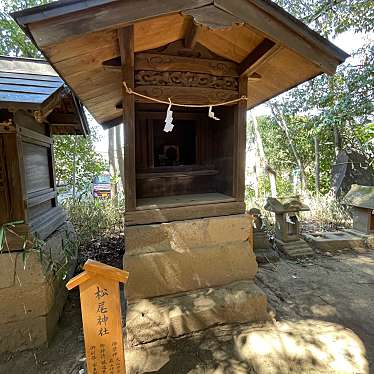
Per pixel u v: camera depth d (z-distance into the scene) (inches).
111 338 61.4
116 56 83.4
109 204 232.7
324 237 183.3
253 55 86.5
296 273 141.0
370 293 119.2
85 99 115.3
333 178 307.9
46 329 93.5
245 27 75.9
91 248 182.5
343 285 127.1
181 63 89.3
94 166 249.1
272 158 427.2
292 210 170.6
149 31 75.2
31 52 233.9
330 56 80.0
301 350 80.6
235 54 91.4
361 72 191.0
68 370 82.0
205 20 66.7
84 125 149.0
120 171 286.7
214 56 93.7
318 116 236.2
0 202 90.4
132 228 88.8
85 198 220.2
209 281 97.5
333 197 266.7
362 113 197.3
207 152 120.8
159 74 88.0
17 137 90.8
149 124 112.0
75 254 143.0
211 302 90.7
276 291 121.0
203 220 96.3
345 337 86.4
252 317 94.6
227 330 90.0
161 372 74.2
